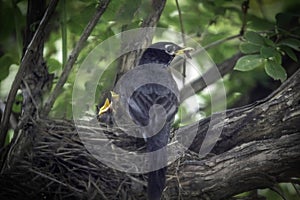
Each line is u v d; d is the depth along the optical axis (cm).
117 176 1063
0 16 1334
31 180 1053
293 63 1352
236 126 1102
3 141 1109
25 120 1101
